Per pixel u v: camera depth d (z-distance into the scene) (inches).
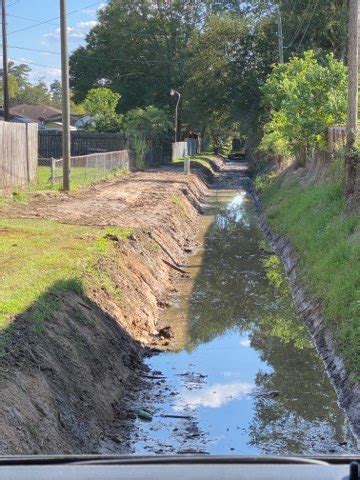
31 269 466.0
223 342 512.7
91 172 1252.5
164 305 607.2
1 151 880.9
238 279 724.7
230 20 2209.6
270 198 1237.7
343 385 410.6
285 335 529.3
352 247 569.3
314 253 657.0
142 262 642.8
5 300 377.4
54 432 277.0
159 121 2054.6
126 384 405.7
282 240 868.6
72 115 3567.9
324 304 528.4
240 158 3496.6
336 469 86.4
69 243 581.0
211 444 343.6
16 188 932.6
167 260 750.5
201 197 1508.4
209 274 746.2
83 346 377.7
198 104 2240.4
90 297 450.9
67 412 304.5
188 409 385.1
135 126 1975.9
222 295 653.3
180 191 1250.6
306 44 1915.6
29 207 818.8
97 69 2738.7
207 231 1058.7
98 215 801.6
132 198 1036.5
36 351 320.5
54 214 771.4
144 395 399.9
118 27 2689.5
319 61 1798.7
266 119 2043.6
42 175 1192.8
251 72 2111.2
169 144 2268.7
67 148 998.4
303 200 916.0
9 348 309.4
